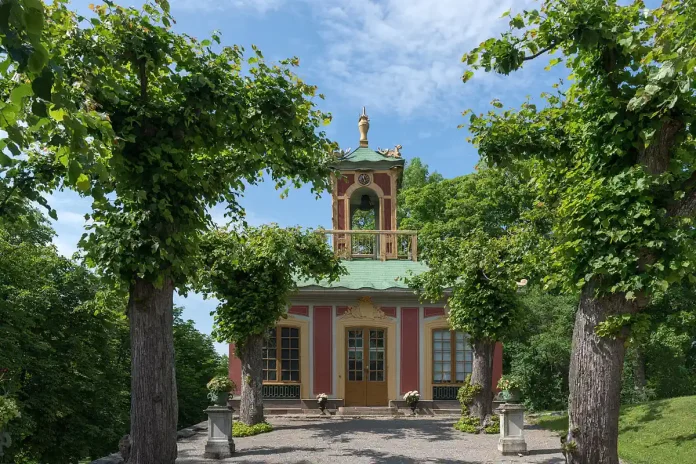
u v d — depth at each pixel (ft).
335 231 80.59
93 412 83.30
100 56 25.77
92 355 80.33
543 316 87.76
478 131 31.58
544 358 85.15
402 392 73.15
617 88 26.48
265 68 30.89
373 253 82.89
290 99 30.42
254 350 58.85
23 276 70.54
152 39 27.89
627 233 24.53
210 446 43.42
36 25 11.83
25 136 16.58
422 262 79.05
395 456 42.55
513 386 44.16
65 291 78.23
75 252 33.47
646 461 39.88
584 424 26.32
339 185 82.28
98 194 22.40
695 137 25.71
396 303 74.74
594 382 26.20
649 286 24.06
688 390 91.15
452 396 73.05
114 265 27.02
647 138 24.54
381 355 74.13
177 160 27.73
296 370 73.15
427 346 73.97
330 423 63.31
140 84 30.40
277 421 65.46
